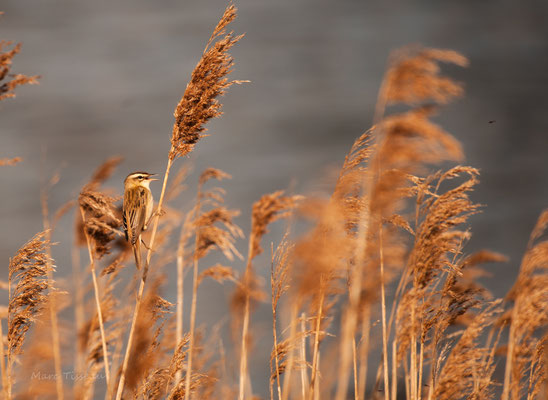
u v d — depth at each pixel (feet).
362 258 62.23
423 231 66.54
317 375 71.26
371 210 60.95
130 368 67.46
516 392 63.87
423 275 67.62
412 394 69.62
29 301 64.59
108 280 76.13
